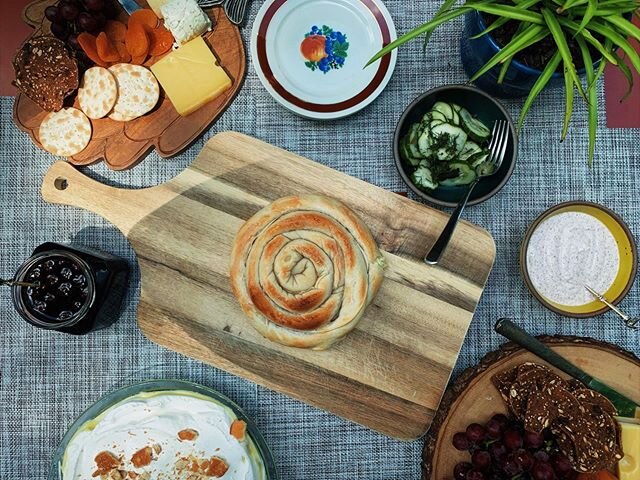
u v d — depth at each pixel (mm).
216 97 608
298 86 614
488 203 619
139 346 609
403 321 575
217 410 552
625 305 613
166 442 545
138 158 606
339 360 572
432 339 574
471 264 580
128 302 612
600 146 628
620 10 465
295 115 625
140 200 583
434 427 546
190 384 566
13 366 604
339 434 605
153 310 572
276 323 546
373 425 571
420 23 635
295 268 543
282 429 604
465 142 573
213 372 608
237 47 609
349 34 619
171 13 575
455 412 541
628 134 628
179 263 576
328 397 572
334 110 606
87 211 617
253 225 560
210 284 574
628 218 624
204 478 540
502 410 543
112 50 594
